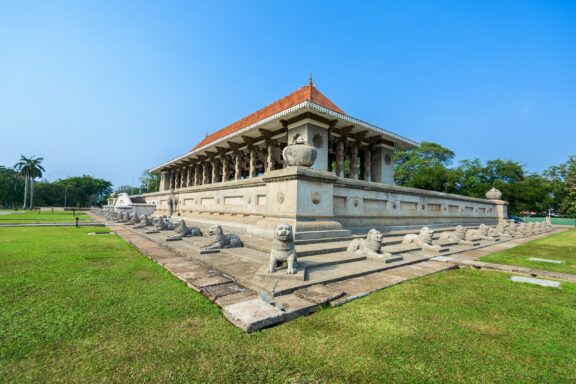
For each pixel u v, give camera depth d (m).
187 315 3.70
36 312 3.71
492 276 6.27
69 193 81.12
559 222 37.12
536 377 2.60
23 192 74.12
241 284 5.09
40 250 8.32
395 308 4.14
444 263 7.75
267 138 21.31
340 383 2.45
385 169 23.34
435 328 3.52
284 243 5.59
